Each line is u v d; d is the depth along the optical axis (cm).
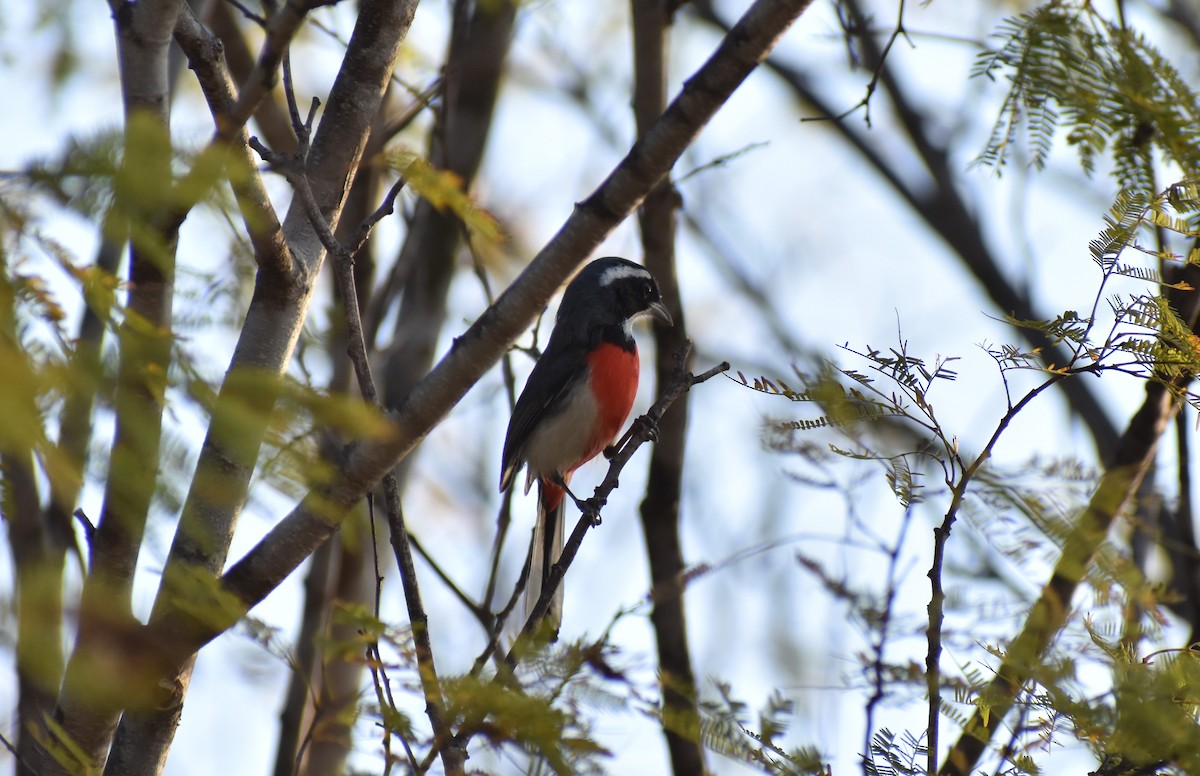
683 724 551
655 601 778
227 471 311
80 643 453
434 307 1217
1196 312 665
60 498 327
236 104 608
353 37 784
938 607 600
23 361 272
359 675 858
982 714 586
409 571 684
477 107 1239
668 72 1093
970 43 950
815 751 574
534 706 500
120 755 700
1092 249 618
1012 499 633
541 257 786
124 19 629
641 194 775
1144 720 524
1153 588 640
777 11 728
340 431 320
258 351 718
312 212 675
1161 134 682
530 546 1102
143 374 301
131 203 306
